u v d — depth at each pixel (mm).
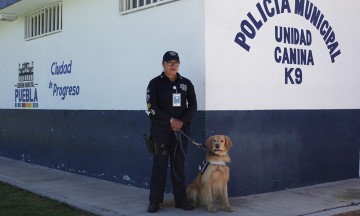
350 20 8719
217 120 6820
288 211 6242
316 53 8125
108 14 8531
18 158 11586
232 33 6977
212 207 6133
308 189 7711
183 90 6203
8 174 9461
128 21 8078
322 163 8211
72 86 9523
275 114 7504
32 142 10984
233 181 6996
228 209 6191
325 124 8266
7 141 12125
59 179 8828
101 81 8719
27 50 11188
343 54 8594
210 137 6227
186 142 6293
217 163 6160
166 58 6121
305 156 7941
